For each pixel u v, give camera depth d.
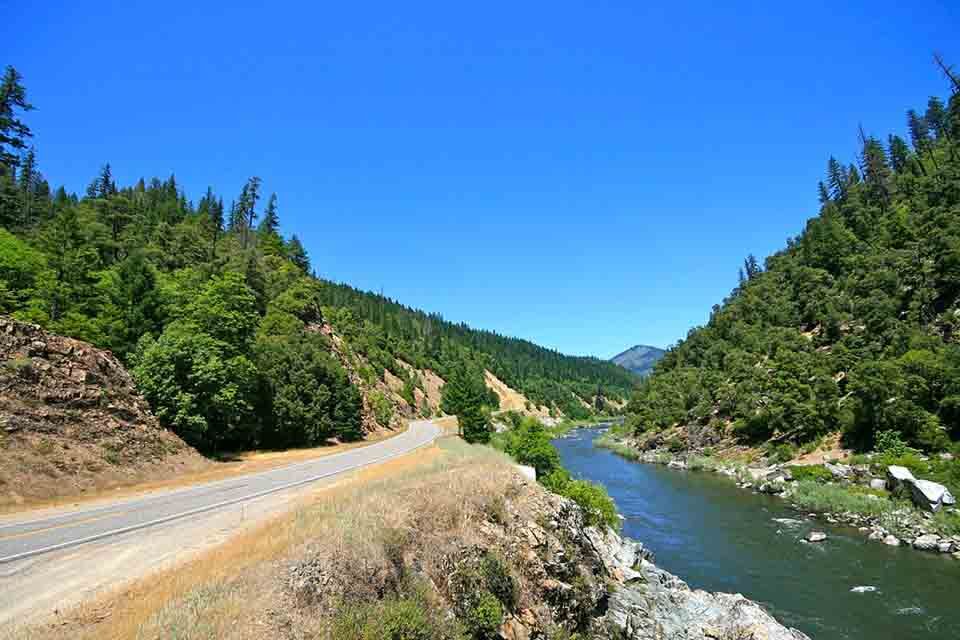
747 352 93.88
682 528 35.72
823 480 44.31
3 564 12.12
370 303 195.62
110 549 13.36
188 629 8.37
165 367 31.92
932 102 123.56
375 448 43.19
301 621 9.59
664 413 90.62
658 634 20.20
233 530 15.29
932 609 21.61
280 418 43.47
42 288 38.06
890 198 104.75
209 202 122.81
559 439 111.19
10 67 53.38
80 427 23.55
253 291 69.00
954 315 54.81
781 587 24.80
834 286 92.38
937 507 32.59
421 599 12.72
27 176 84.94
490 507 18.69
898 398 44.84
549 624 16.61
